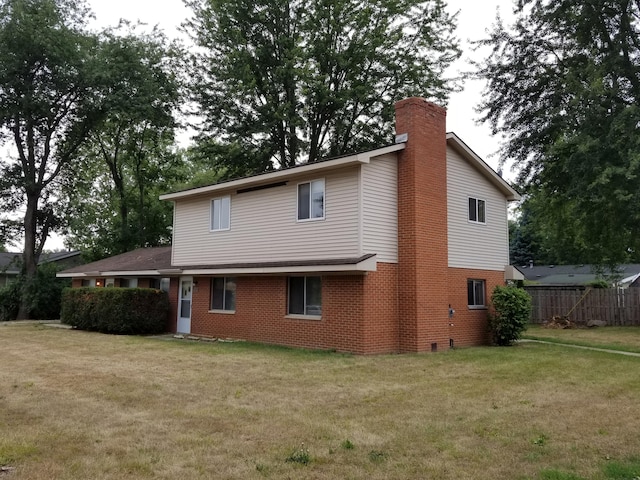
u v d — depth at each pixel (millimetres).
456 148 17031
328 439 6129
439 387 9344
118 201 40562
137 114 29219
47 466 5176
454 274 16703
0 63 27359
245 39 26875
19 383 9531
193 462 5320
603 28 22922
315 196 15492
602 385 9695
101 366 11594
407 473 5047
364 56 26703
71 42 28312
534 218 29547
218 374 10531
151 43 30984
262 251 17031
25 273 31078
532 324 27969
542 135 24578
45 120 30156
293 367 11477
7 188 30297
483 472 5066
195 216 20172
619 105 21922
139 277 23812
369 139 29125
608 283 31406
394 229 15094
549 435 6332
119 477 4914
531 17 24062
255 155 28734
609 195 20547
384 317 14477
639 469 5066
